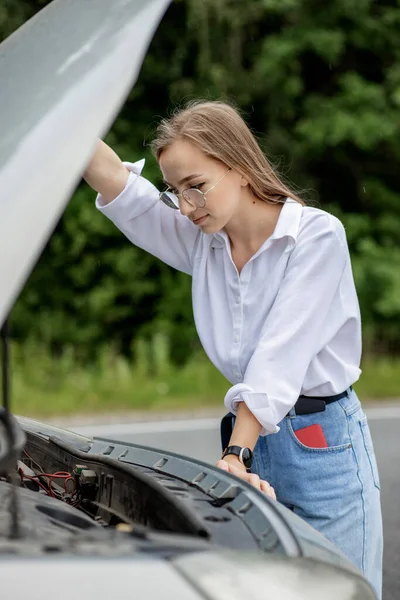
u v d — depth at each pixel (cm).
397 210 1595
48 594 131
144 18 169
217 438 807
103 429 866
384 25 1523
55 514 186
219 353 264
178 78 1495
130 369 1258
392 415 930
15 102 161
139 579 135
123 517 197
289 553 160
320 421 259
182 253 279
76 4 184
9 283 141
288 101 1485
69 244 1473
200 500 185
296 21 1476
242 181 252
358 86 1485
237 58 1460
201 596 136
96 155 274
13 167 148
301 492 259
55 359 1364
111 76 161
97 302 1464
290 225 251
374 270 1448
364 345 1424
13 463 152
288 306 247
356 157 1609
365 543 265
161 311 1498
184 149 242
